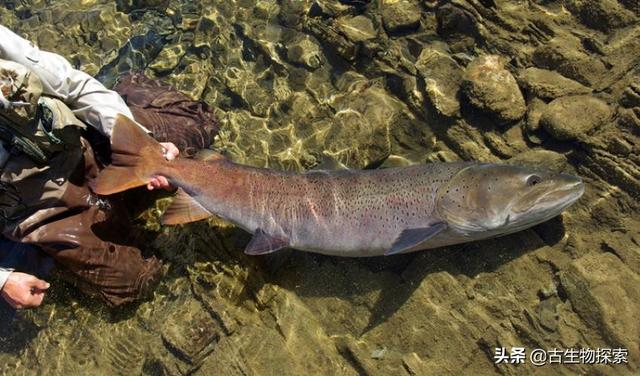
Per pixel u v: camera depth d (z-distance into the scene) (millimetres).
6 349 1737
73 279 1674
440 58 1783
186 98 1907
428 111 1781
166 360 1595
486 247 1607
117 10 2244
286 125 1926
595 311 1481
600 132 1606
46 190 1540
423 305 1583
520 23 1771
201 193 1653
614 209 1568
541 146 1668
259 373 1555
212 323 1616
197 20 2156
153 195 1826
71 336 1702
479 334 1529
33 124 1395
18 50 1371
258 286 1663
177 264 1731
